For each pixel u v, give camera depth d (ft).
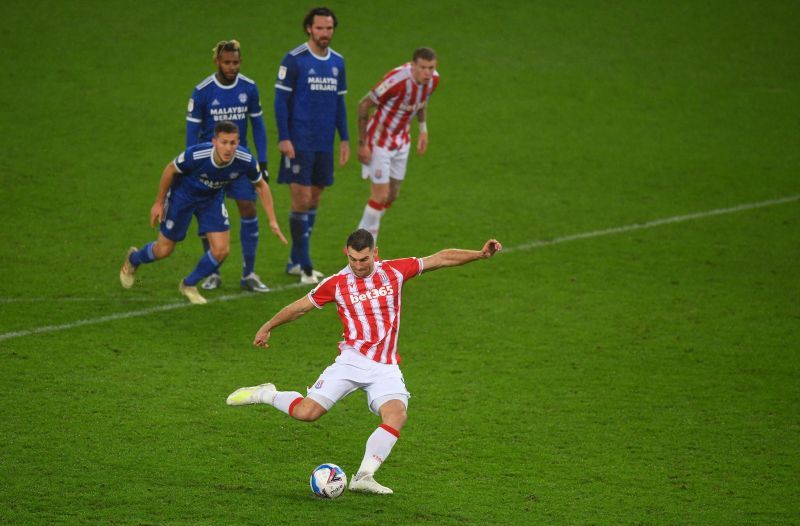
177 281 123.24
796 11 262.67
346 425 87.76
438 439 85.10
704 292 126.52
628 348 108.17
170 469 76.13
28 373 93.76
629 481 78.38
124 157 170.19
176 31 228.02
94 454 77.97
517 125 198.39
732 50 242.17
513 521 69.92
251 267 120.88
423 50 127.44
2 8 229.66
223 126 98.99
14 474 73.41
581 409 92.58
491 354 105.50
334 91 122.72
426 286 126.41
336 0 250.98
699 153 188.44
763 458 83.56
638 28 250.78
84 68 206.69
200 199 107.04
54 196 151.23
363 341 74.43
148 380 94.17
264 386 76.79
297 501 70.95
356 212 154.92
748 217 157.89
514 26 246.68
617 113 207.41
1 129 176.55
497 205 159.33
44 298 114.21
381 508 70.54
